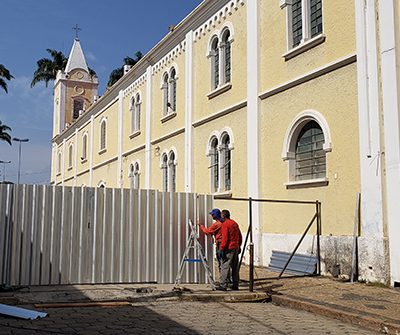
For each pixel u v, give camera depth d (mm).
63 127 46750
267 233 14508
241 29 16547
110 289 10438
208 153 18297
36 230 10586
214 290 10375
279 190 14109
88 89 48219
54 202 10781
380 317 7562
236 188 16250
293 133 13664
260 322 7789
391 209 10352
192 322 7734
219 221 10898
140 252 11375
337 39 12312
